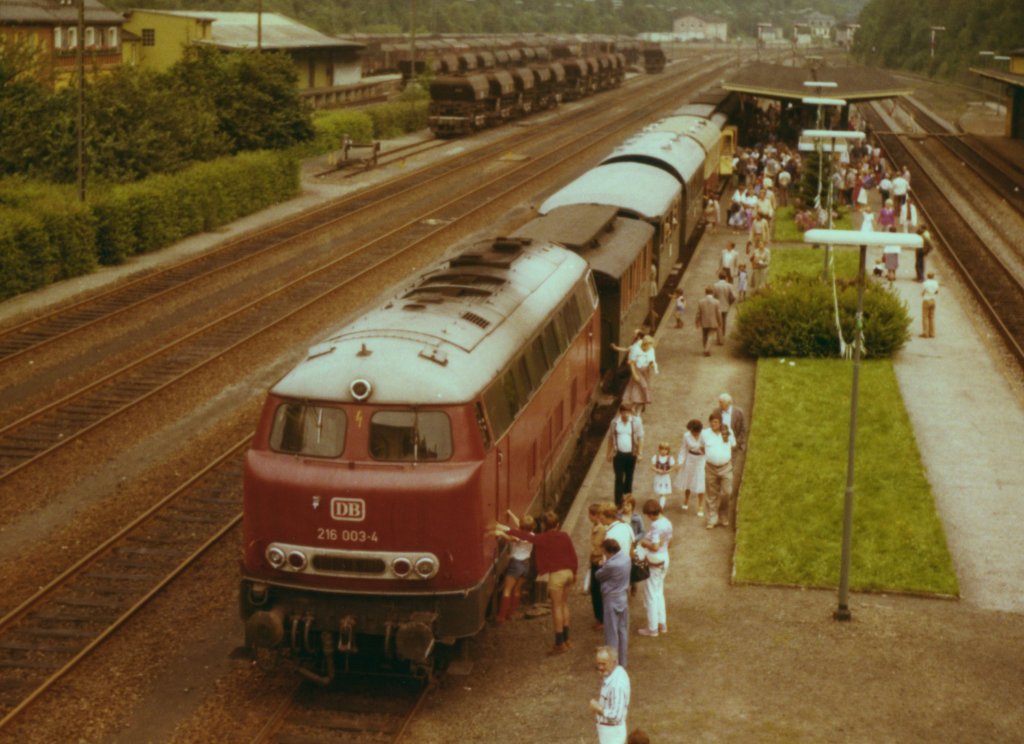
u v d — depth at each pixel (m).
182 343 28.58
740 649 15.20
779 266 38.81
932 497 19.97
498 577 14.95
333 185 54.97
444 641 13.59
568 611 15.64
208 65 52.38
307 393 13.73
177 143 45.97
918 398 25.89
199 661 14.69
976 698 14.03
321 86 92.19
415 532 13.44
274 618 13.42
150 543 18.02
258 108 51.50
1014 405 25.52
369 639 14.20
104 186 40.19
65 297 33.06
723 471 19.05
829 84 45.41
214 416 23.83
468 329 15.29
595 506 15.48
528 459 16.75
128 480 20.45
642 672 14.64
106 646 14.98
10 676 14.22
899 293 33.38
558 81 94.06
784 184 51.03
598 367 23.84
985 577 17.33
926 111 111.00
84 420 23.28
